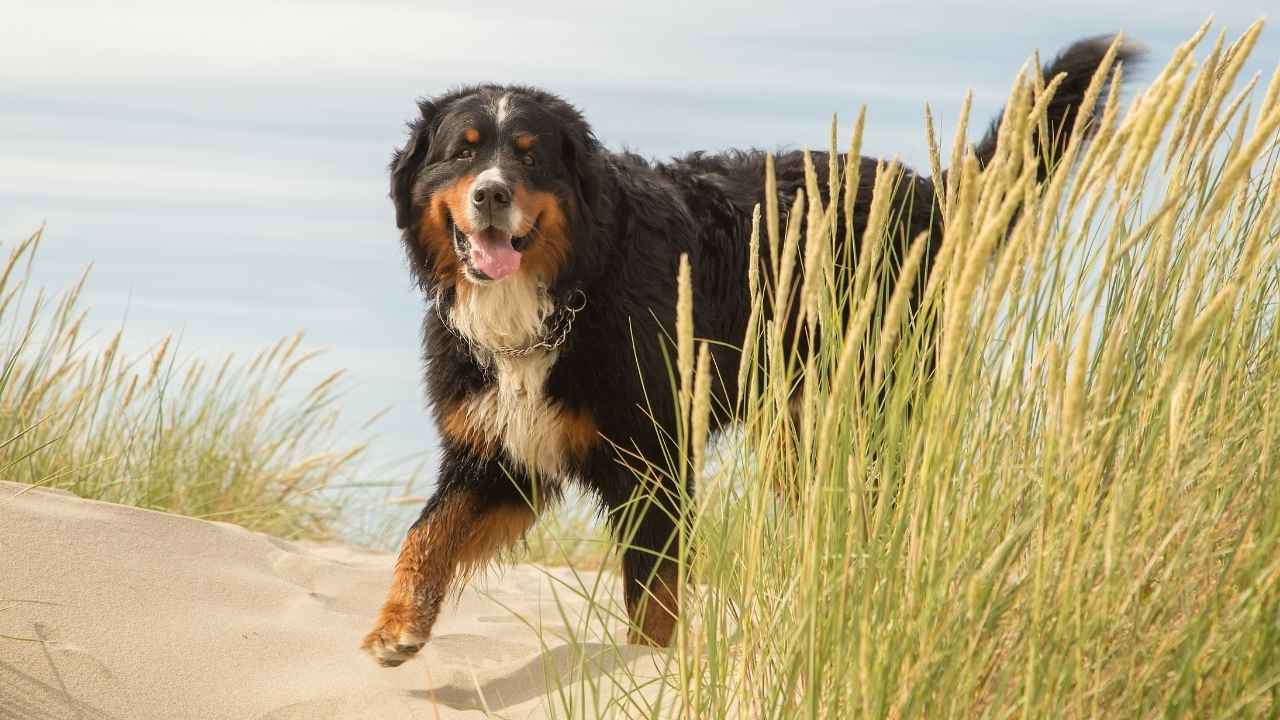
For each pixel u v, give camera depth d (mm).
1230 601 2033
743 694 2328
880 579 2143
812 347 2098
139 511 4141
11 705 2814
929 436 2004
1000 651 2178
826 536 2160
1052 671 1942
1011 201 1731
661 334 4176
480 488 4258
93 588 3486
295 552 4559
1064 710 2039
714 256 4633
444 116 4477
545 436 4188
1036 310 2113
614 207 4266
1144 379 2195
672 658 2938
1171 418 1905
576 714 2992
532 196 4086
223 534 4297
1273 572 1950
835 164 2402
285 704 3146
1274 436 2195
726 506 2416
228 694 3158
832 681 2160
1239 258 2436
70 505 3990
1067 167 1969
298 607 3891
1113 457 2236
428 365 4434
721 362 4609
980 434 2182
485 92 4457
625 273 4199
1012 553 2084
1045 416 2211
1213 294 2363
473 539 4223
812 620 2055
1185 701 1964
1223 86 2080
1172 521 2150
